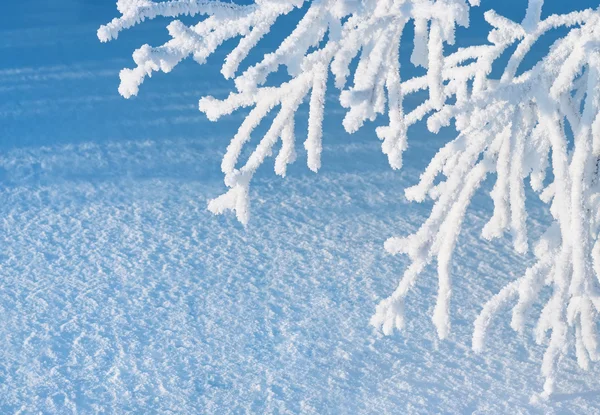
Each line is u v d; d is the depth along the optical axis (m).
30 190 6.41
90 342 4.28
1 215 5.94
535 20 2.95
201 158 7.15
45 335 4.36
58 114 8.30
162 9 2.47
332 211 6.01
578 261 2.90
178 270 5.10
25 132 7.77
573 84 3.19
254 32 2.53
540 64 2.94
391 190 6.41
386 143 2.57
